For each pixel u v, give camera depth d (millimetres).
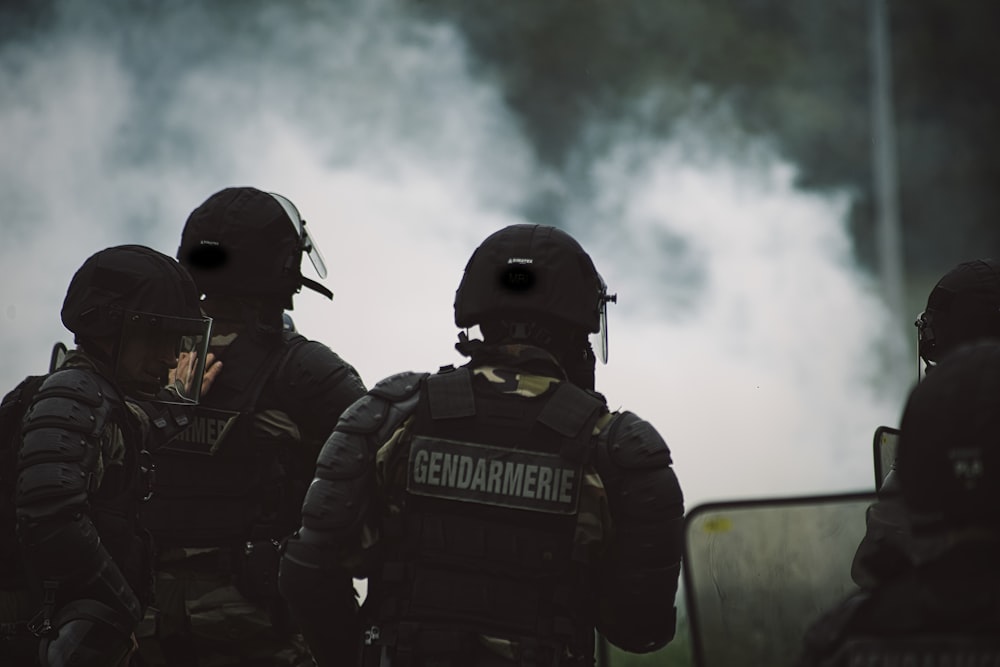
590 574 10266
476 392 10336
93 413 11328
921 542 6781
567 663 10102
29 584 11266
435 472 10133
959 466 6621
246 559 13414
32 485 10883
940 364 7004
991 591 6555
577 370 11109
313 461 13977
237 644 13273
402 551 10172
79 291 12031
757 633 6758
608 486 10141
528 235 10820
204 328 12359
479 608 9930
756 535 6828
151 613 13133
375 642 10117
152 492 13219
